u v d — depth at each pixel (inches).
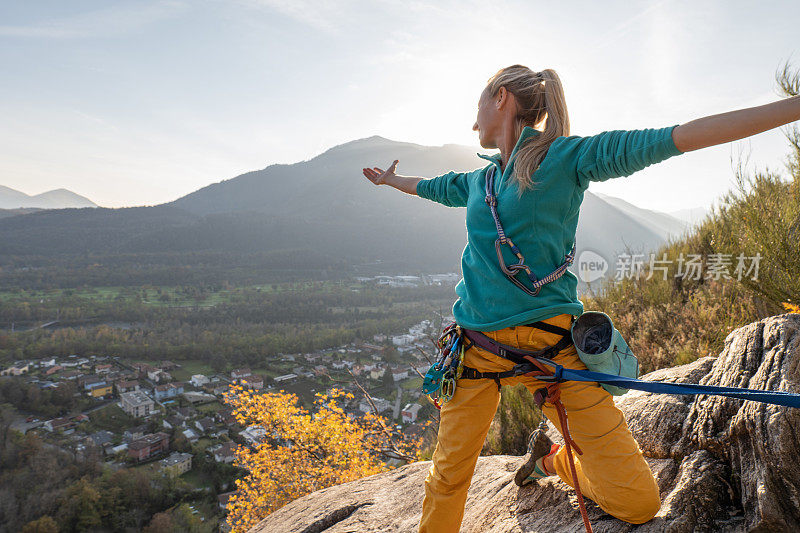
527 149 50.0
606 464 50.9
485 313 52.4
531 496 73.3
